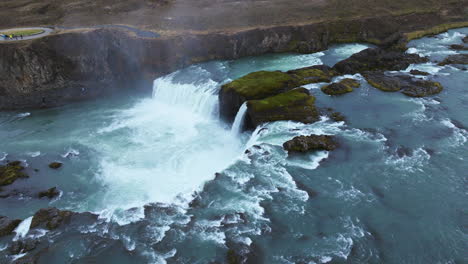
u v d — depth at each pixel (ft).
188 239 104.42
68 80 228.63
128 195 137.39
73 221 114.73
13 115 215.31
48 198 137.59
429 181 123.85
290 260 95.76
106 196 137.49
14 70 215.72
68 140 182.50
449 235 102.37
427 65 231.30
